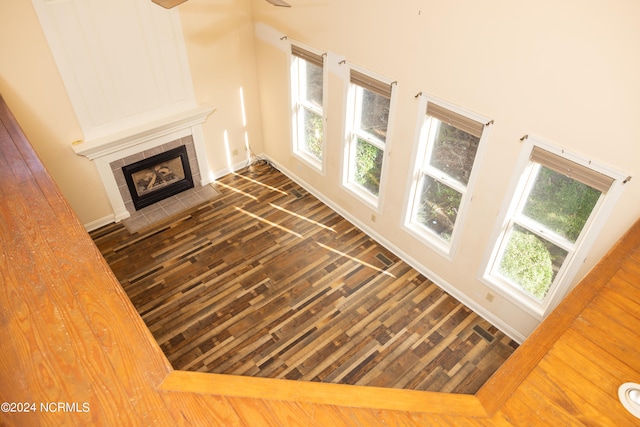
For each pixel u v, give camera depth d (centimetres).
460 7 348
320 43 506
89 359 165
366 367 429
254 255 553
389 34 420
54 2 443
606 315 191
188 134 616
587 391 158
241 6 576
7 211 247
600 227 337
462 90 382
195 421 144
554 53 307
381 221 552
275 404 149
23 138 324
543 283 415
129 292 504
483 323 470
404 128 457
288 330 463
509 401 153
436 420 146
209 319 473
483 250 438
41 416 146
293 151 656
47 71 468
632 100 282
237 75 627
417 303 492
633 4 259
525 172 371
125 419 145
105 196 580
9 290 195
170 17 527
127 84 532
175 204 634
